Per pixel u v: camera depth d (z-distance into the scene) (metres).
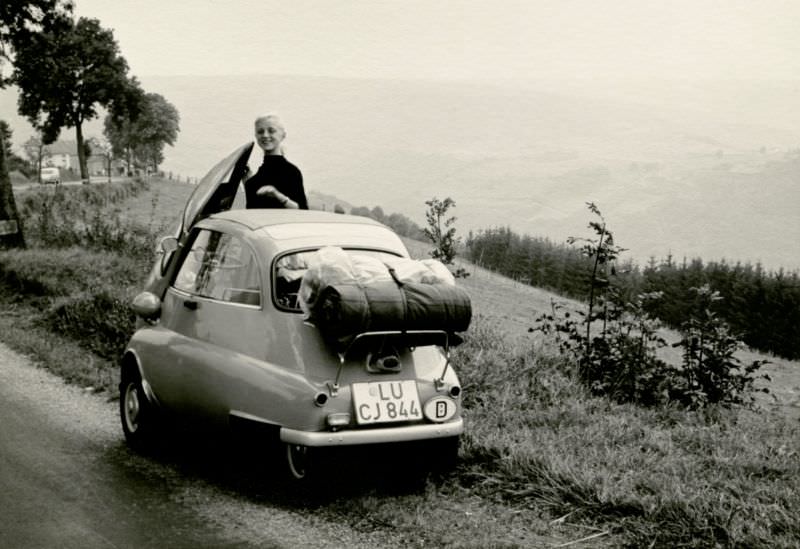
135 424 6.62
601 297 9.29
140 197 65.25
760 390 9.27
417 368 5.42
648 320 9.24
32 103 104.62
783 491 5.27
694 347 9.07
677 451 6.38
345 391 5.14
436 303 5.12
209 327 5.87
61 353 10.35
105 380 9.02
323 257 5.13
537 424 7.02
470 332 9.59
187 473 6.00
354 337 4.95
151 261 16.03
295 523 4.97
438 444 5.57
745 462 6.05
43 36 27.02
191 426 5.96
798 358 68.75
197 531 4.85
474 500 5.36
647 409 8.26
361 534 4.80
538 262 71.12
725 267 76.44
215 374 5.57
